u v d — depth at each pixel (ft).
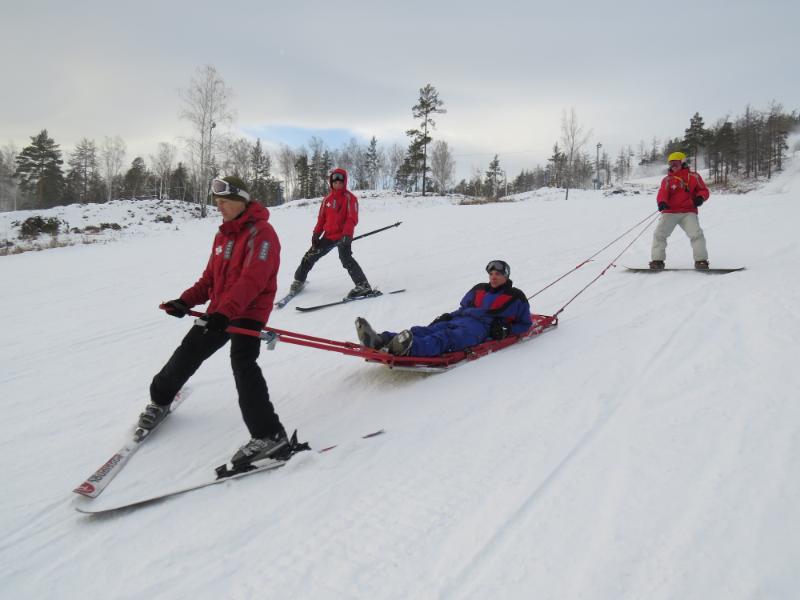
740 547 6.90
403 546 7.50
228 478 9.41
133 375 15.39
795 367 12.04
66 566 7.48
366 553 7.41
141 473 9.89
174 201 116.37
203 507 8.70
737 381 11.69
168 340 18.80
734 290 19.26
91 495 9.01
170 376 10.79
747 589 6.23
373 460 9.85
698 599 6.15
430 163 191.52
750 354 13.14
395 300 22.12
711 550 6.89
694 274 22.65
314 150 208.44
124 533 8.15
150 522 8.39
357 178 222.48
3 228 80.23
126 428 11.88
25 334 19.95
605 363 13.58
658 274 23.36
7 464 10.41
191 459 10.38
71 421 12.34
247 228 10.05
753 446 9.12
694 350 13.87
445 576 6.87
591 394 11.84
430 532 7.75
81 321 21.62
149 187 220.84
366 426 11.39
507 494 8.50
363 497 8.73
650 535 7.28
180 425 11.76
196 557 7.54
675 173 23.20
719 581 6.39
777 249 26.14
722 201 45.98
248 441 10.90
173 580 7.11
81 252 44.39
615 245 31.27
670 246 29.68
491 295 15.71
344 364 15.24
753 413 10.23
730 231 32.30
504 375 13.34
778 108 245.86
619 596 6.30
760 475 8.32
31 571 7.40
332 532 7.90
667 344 14.52
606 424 10.44
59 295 26.91
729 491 8.02
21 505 9.00
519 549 7.25
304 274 23.80
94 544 7.94
